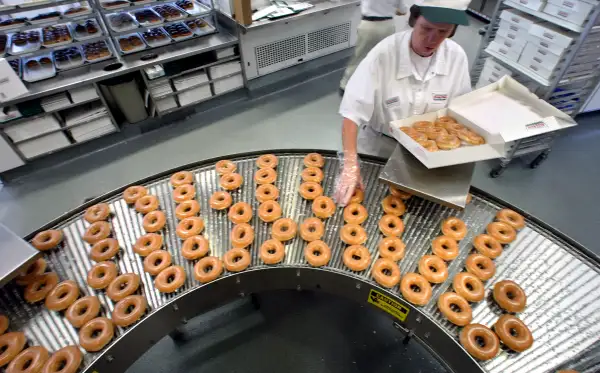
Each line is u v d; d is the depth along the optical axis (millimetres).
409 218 1319
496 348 954
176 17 2959
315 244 1239
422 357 1752
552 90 2256
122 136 3223
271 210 1367
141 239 1269
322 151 1618
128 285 1139
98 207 1397
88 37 2662
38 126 2646
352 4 3717
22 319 1093
